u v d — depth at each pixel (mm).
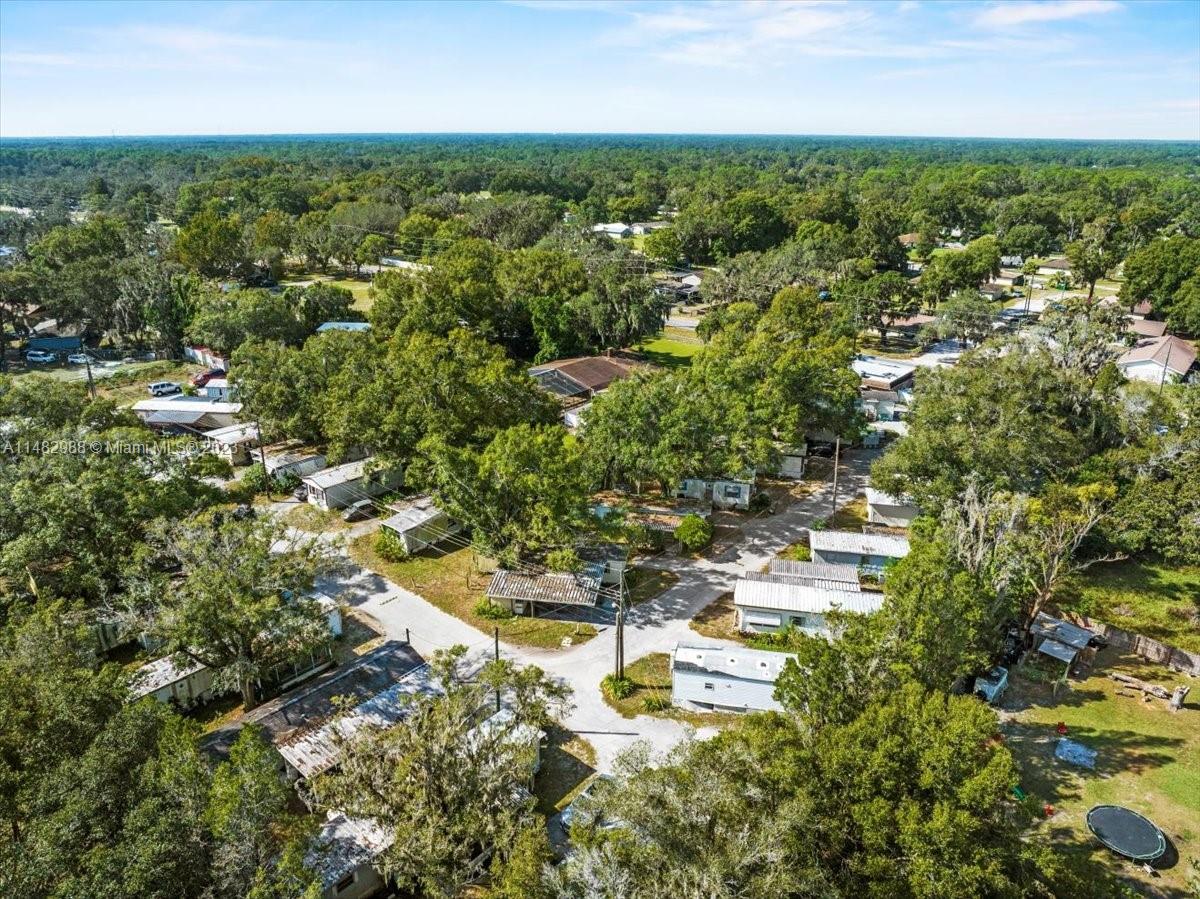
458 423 54312
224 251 124062
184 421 68188
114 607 37781
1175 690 36531
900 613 28688
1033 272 137625
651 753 32344
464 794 23953
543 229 153625
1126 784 31234
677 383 57750
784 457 61062
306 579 36031
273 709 33188
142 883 17750
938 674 28234
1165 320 107250
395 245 157875
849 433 62844
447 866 23594
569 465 45531
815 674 25922
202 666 35656
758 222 155750
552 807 29844
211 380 79875
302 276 139875
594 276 100188
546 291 100688
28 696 24281
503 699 33969
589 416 56156
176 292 93500
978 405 51719
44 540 37875
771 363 63062
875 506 54344
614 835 20156
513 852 21891
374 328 90812
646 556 49750
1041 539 40406
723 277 111250
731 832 20016
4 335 91875
